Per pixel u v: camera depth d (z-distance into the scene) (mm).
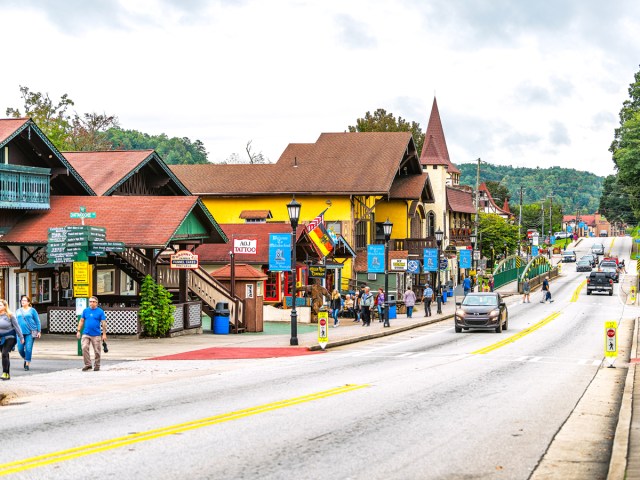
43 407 17031
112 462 11922
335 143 69250
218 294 39719
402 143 68000
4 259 33094
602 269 108125
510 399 19188
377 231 73375
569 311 60750
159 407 17047
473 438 14312
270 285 50281
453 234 95625
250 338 36000
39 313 36000
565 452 13414
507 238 116875
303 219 65438
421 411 17047
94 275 39812
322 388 20375
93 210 35469
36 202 34500
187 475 11219
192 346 31578
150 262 34750
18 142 34594
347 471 11633
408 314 53875
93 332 23719
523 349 33156
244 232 51938
